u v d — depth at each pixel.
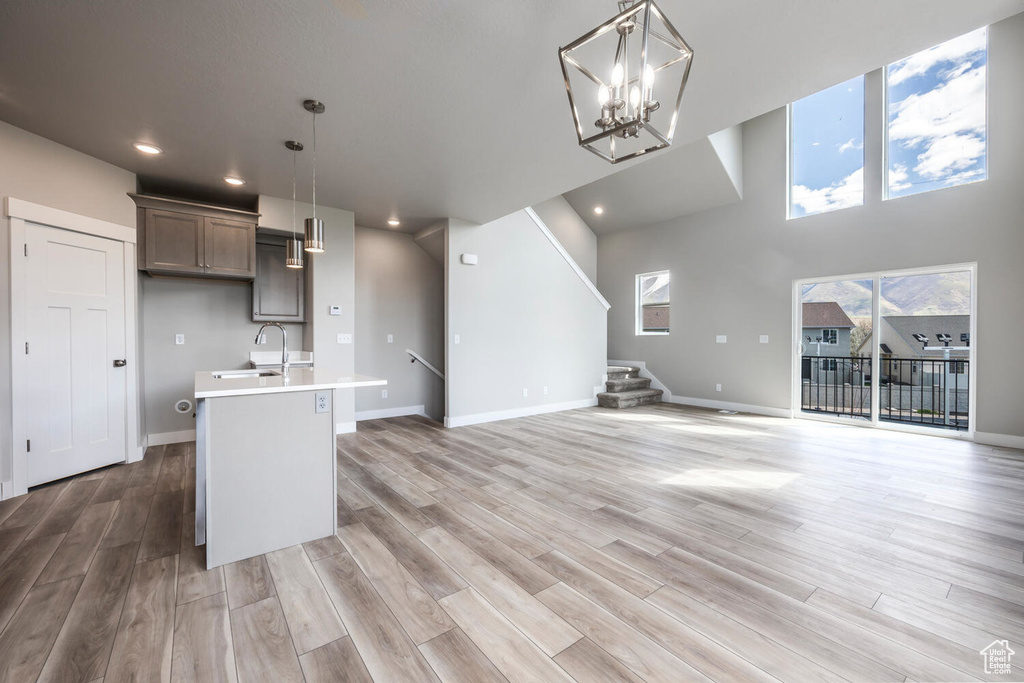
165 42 2.03
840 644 1.51
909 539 2.28
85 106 2.59
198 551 2.19
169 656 1.45
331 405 2.38
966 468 3.48
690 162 5.87
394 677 1.37
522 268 5.84
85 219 3.24
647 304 7.46
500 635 1.57
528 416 5.82
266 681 1.35
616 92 1.36
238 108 2.63
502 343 5.62
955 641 1.51
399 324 5.84
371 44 2.07
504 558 2.12
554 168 3.56
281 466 2.22
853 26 1.96
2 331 2.82
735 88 2.47
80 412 3.28
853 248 5.11
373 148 3.19
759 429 5.00
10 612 1.68
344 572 2.00
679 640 1.54
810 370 5.61
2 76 2.28
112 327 3.48
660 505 2.77
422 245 5.95
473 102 2.59
